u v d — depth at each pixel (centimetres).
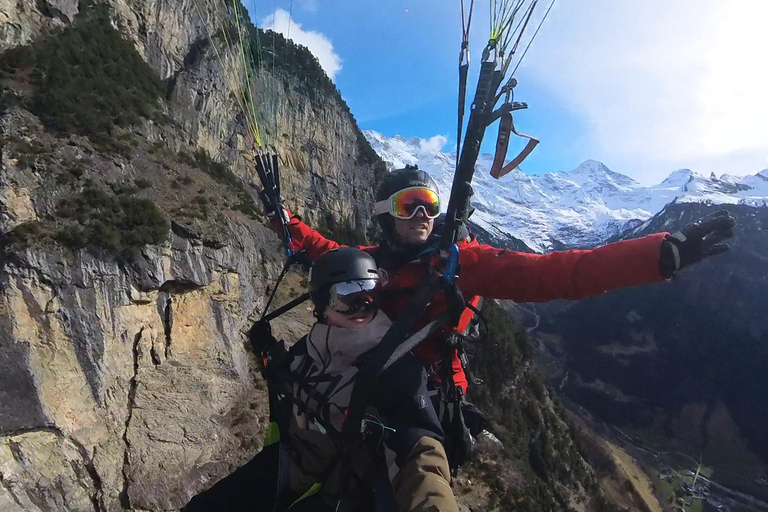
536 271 218
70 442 1327
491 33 221
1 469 1198
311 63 4641
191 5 2998
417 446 193
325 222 3988
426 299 220
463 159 229
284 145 3866
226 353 1814
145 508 1391
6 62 1736
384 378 208
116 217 1571
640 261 188
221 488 293
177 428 1545
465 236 272
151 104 2358
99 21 2369
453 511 168
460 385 259
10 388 1247
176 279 1709
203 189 2225
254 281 2138
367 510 212
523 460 4106
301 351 260
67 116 1694
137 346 1567
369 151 5097
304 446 239
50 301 1378
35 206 1435
